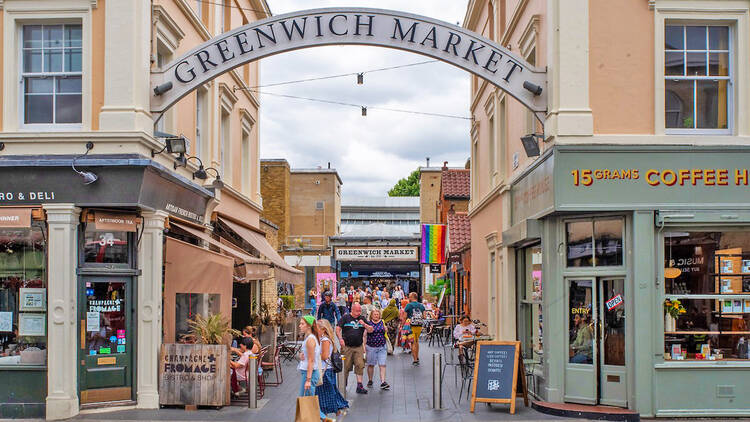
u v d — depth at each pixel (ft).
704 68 39.63
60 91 40.04
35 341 37.88
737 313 38.14
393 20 40.86
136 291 39.75
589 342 38.81
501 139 58.34
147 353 39.50
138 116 38.81
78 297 38.01
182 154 42.39
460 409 39.83
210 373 39.24
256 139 73.82
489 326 61.41
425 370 57.77
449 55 40.63
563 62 38.42
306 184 147.84
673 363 37.32
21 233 38.17
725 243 38.27
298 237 136.87
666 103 39.40
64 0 39.27
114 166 37.60
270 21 40.86
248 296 63.21
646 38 38.88
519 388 40.81
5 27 39.34
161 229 40.75
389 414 38.52
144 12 39.81
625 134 38.34
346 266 141.69
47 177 37.70
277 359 50.37
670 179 37.91
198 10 54.29
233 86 61.72
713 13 38.93
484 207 65.92
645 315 37.32
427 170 157.89
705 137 38.19
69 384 36.99
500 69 40.37
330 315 55.01
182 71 40.65
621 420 36.09
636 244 37.58
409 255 120.26
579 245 39.32
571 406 37.99
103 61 39.11
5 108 39.11
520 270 51.31
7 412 37.17
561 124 38.09
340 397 35.42
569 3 38.60
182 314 46.75
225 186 56.90
